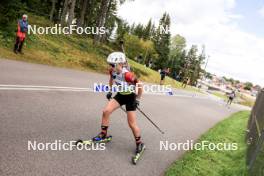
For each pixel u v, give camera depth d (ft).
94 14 147.95
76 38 89.40
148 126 24.32
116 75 15.55
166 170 15.83
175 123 28.99
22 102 20.18
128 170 14.40
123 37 212.02
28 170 11.65
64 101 23.97
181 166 16.65
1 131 14.56
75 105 23.75
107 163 14.44
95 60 70.33
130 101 15.98
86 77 45.32
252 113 34.60
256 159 16.51
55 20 132.26
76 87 32.53
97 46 95.35
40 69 38.19
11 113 17.42
